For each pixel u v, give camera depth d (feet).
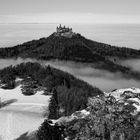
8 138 248.32
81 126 201.46
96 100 209.05
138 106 200.54
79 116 221.66
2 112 318.86
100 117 190.90
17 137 249.55
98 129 185.57
